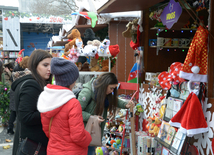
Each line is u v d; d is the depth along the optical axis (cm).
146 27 380
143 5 338
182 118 221
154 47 386
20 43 1470
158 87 309
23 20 1398
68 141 150
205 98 218
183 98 236
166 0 361
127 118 322
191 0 339
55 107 147
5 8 1399
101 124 241
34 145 173
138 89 375
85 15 352
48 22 1371
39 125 173
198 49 214
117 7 347
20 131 175
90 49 346
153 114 315
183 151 219
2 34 1409
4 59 1427
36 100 171
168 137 238
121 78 500
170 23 292
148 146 276
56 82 158
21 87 171
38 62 180
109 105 246
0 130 505
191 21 380
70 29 765
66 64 155
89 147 236
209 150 209
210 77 215
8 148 389
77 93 248
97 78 233
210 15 215
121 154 301
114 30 498
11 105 457
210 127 209
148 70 386
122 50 501
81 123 149
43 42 1744
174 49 396
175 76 248
